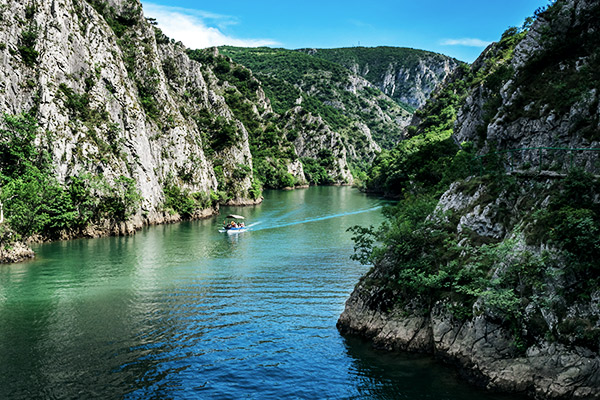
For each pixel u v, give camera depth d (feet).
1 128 252.21
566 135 142.51
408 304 119.65
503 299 97.86
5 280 182.09
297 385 101.76
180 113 418.10
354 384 101.60
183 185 377.71
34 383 102.58
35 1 286.25
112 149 304.71
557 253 97.55
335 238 270.46
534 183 118.21
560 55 170.40
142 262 212.02
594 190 103.24
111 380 103.96
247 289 169.27
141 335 128.16
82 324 136.15
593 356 88.94
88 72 307.99
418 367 107.76
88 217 274.77
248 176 495.00
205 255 226.99
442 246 124.36
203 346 120.88
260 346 120.47
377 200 487.61
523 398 92.89
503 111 178.91
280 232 293.43
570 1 178.40
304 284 174.81
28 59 272.51
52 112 271.49
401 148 565.94
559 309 94.22
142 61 389.39
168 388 100.73
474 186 133.59
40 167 260.01
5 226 215.31
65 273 192.44
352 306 128.98
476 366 99.81
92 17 325.21
